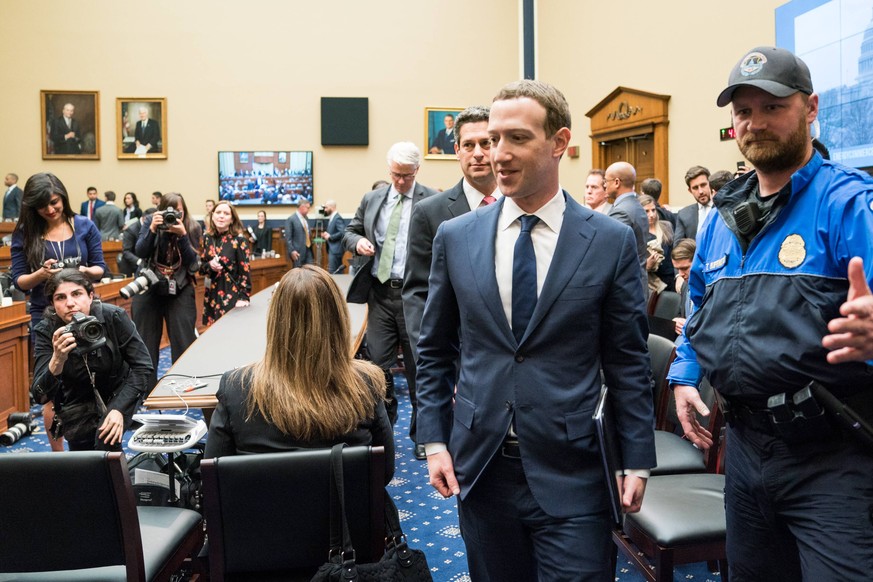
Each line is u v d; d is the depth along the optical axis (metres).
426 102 13.84
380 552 1.90
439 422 1.79
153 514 2.37
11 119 13.15
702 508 2.37
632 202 4.34
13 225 11.77
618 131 10.23
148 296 5.35
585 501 1.62
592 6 11.12
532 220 1.69
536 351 1.65
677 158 9.02
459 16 13.80
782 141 1.59
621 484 1.66
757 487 1.67
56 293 3.08
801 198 1.62
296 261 12.55
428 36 13.79
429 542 3.22
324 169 13.81
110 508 1.81
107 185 13.42
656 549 2.27
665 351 3.21
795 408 1.55
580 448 1.63
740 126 1.64
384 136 13.83
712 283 1.78
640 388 1.67
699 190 5.99
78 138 13.27
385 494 2.08
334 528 1.84
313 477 1.84
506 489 1.69
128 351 3.22
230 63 13.57
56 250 4.67
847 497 1.52
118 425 3.02
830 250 1.56
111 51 13.30
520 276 1.68
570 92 12.02
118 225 12.61
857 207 1.51
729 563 1.85
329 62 13.70
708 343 1.74
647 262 4.97
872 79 5.78
